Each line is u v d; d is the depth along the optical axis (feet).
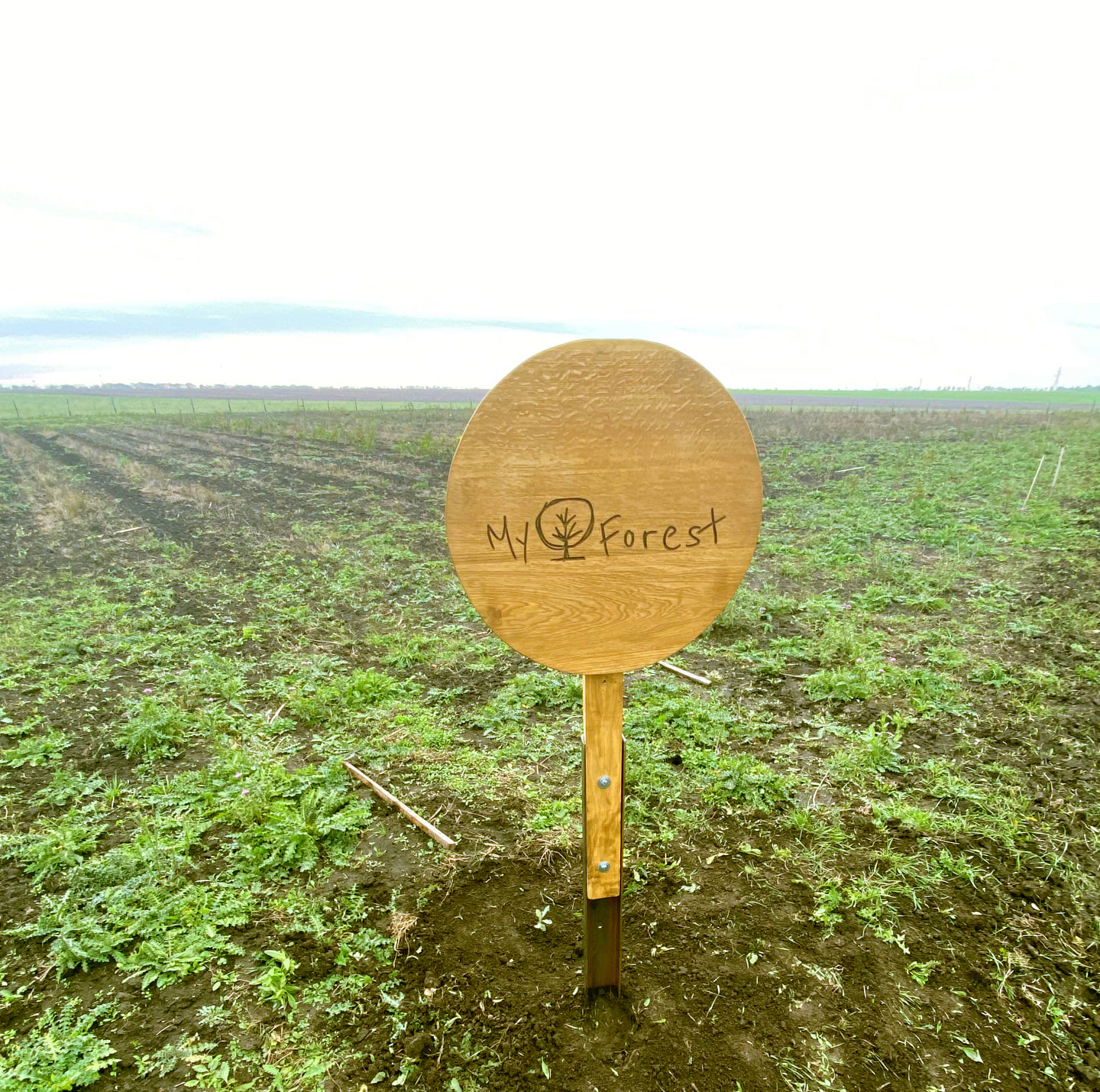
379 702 7.38
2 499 19.99
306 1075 3.55
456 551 3.02
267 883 4.75
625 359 2.99
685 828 5.20
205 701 7.36
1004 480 21.61
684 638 3.33
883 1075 3.55
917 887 4.63
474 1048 3.68
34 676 8.21
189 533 15.98
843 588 11.48
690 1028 3.76
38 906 4.59
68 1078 3.49
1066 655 8.26
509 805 5.55
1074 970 4.07
